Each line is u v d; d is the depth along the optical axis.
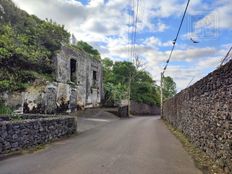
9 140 9.27
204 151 9.48
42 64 22.78
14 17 23.70
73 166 7.46
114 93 40.38
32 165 7.56
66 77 25.89
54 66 24.03
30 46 22.70
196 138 10.96
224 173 6.77
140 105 48.09
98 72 35.69
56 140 12.48
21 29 23.70
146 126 20.34
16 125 9.62
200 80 10.41
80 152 9.48
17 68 20.00
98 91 35.41
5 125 9.06
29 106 20.02
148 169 7.24
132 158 8.54
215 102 8.07
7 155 8.85
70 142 11.87
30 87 20.31
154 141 12.34
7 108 17.12
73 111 27.12
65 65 25.80
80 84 29.25
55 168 7.24
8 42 19.64
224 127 7.09
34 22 25.83
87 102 31.56
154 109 56.28
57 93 23.88
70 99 26.50
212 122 8.41
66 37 29.11
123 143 11.55
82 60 30.03
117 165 7.59
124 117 33.91
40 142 11.19
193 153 9.62
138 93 50.62
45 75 22.91
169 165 7.74
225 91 7.08
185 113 14.37
